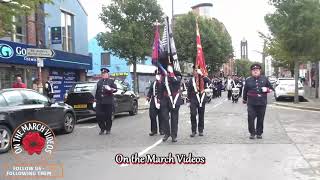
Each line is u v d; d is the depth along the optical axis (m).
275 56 31.09
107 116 14.06
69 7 28.78
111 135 13.71
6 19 14.24
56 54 25.80
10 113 11.50
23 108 12.06
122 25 29.94
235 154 9.85
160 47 12.40
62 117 14.16
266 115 19.38
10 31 15.42
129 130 14.88
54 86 26.61
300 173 8.02
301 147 10.64
